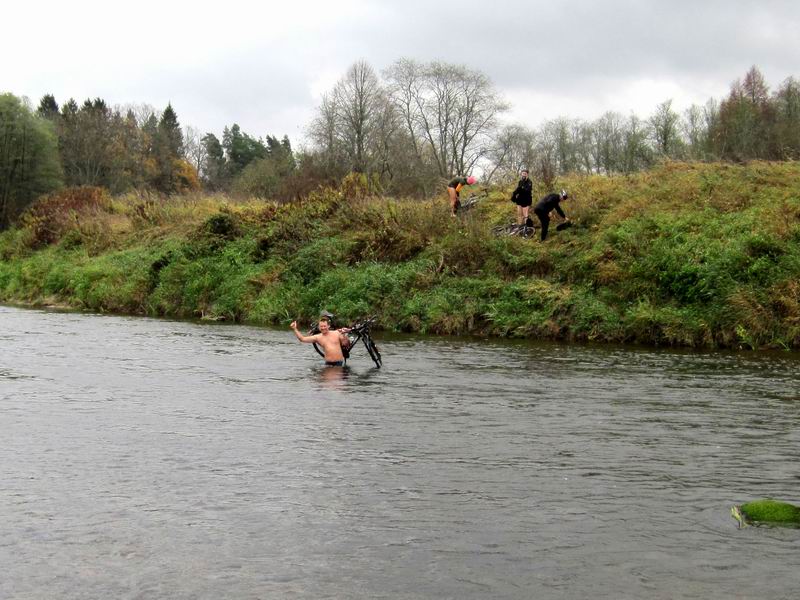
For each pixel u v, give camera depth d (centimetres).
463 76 5978
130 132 8456
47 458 842
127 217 3862
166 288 2841
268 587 545
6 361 1545
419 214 2627
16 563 580
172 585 548
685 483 776
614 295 2062
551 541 628
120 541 621
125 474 790
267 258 2800
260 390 1249
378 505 707
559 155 6419
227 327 2306
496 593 538
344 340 1548
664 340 1900
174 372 1427
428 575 565
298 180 3850
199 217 3519
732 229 2112
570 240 2334
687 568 580
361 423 1019
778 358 1653
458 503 714
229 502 711
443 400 1176
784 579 562
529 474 802
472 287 2238
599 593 539
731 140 4781
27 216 4019
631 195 2498
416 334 2128
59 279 3259
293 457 855
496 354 1705
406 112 6047
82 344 1839
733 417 1070
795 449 904
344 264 2556
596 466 832
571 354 1708
